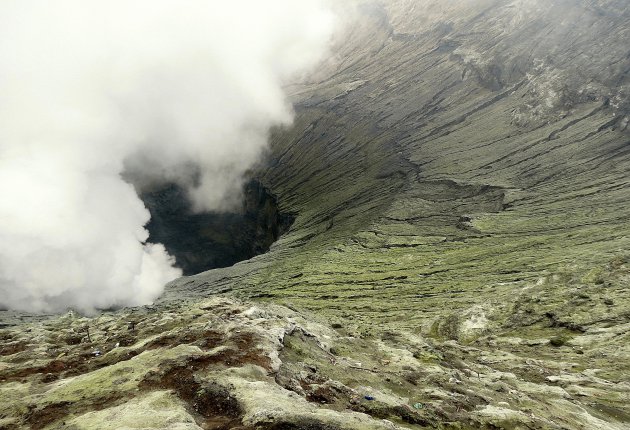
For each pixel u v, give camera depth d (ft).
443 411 105.40
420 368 150.30
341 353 167.22
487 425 102.22
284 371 114.42
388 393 116.88
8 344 212.84
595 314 310.04
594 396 171.32
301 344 151.53
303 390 104.63
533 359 244.42
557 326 314.35
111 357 138.21
